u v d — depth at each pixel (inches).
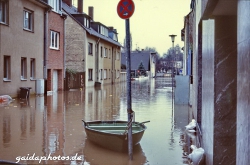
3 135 350.9
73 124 428.5
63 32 1111.6
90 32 1407.5
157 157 273.7
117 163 254.8
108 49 1850.4
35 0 863.1
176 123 448.1
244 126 118.5
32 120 456.1
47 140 329.1
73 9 1676.9
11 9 768.9
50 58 1005.8
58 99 794.8
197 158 247.6
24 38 834.8
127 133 275.4
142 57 3513.8
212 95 209.9
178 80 698.8
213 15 215.0
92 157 269.6
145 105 685.9
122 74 2306.8
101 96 922.1
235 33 207.8
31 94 875.4
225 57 207.3
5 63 766.5
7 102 692.1
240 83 125.7
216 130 202.8
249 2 113.1
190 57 665.0
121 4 265.1
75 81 1272.1
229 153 200.2
